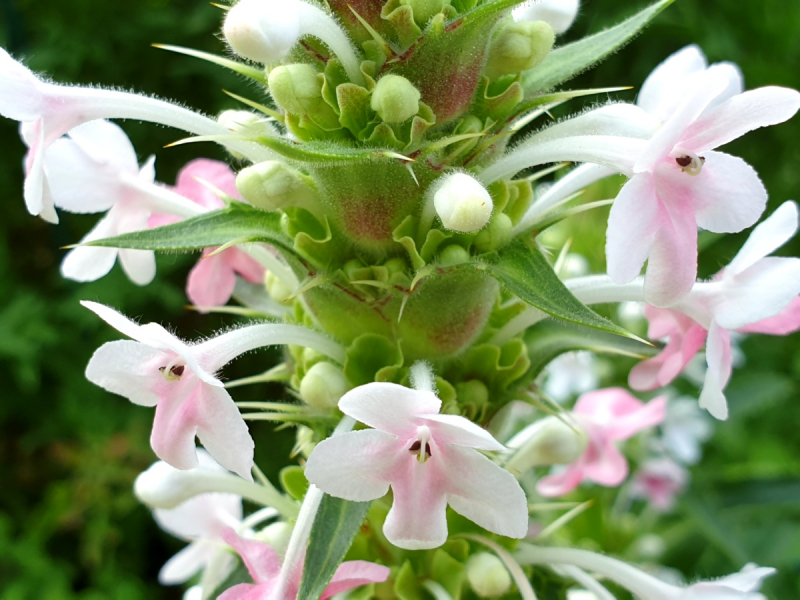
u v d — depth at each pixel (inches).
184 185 5.2
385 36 4.0
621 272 3.6
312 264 4.2
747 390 9.0
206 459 5.1
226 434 3.7
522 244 4.1
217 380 3.7
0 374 13.0
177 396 3.8
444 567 4.7
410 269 4.2
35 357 12.2
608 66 12.2
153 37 12.9
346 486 3.6
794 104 3.7
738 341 10.1
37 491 14.0
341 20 4.0
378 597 4.8
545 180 10.1
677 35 11.6
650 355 4.8
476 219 3.8
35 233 14.4
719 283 4.2
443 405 4.4
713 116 3.7
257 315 5.1
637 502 10.0
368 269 4.2
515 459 5.2
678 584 4.8
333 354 4.4
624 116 4.3
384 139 3.9
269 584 4.0
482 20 3.8
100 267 4.9
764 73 11.6
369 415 3.5
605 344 4.8
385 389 3.5
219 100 13.0
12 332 11.7
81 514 12.4
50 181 4.7
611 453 5.8
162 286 12.1
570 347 4.7
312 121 4.0
